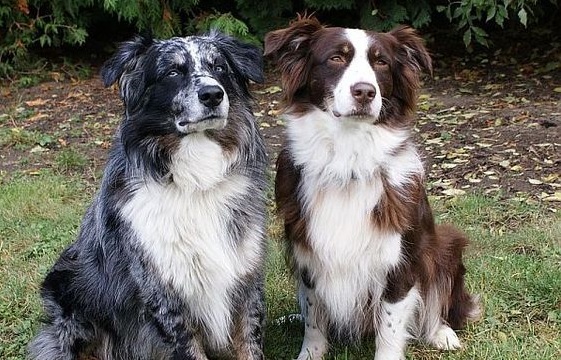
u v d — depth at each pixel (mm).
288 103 1883
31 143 3244
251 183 1878
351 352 1989
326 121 1819
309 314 1940
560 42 4242
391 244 1838
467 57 4250
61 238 2473
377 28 3947
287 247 1928
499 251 2338
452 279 2008
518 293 2141
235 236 1842
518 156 2910
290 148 1883
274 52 1880
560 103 3447
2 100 3865
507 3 3453
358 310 1913
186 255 1795
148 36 1863
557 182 2723
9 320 2123
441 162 2920
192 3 4012
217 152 1809
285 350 2018
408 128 1871
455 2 3895
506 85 3797
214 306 1847
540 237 2391
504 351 1936
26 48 4164
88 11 4242
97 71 4266
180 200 1791
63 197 2756
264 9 4035
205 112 1757
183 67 1812
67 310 1928
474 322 2068
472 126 3238
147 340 1895
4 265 2355
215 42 1863
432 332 2010
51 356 1930
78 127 3449
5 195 2732
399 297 1880
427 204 1918
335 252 1846
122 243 1821
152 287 1809
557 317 2049
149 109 1804
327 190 1842
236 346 1918
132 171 1810
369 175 1827
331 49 1814
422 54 1890
